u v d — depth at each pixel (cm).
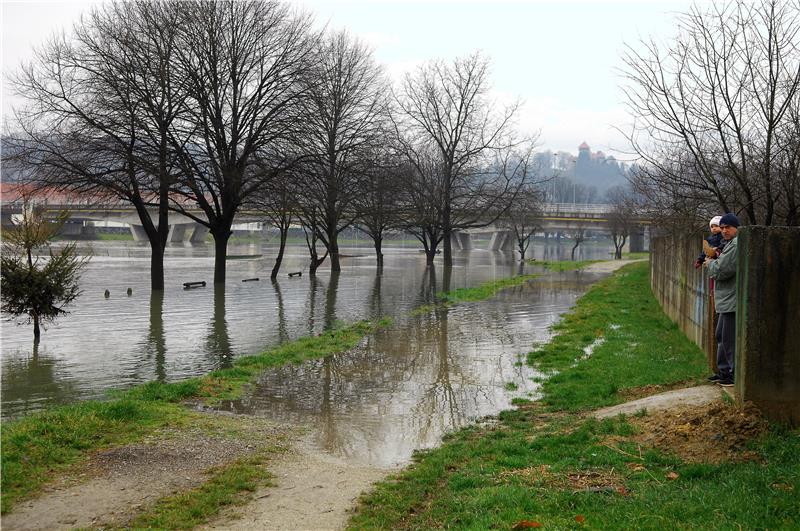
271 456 822
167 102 2806
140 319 2178
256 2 3022
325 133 3575
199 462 787
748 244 752
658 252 2552
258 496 684
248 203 3331
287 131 2888
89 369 1407
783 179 1234
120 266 4691
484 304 2673
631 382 1107
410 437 922
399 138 4575
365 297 2938
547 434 863
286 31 3083
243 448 851
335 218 4109
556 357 1460
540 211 6888
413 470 761
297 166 2948
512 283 3791
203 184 3381
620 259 7412
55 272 1786
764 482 596
